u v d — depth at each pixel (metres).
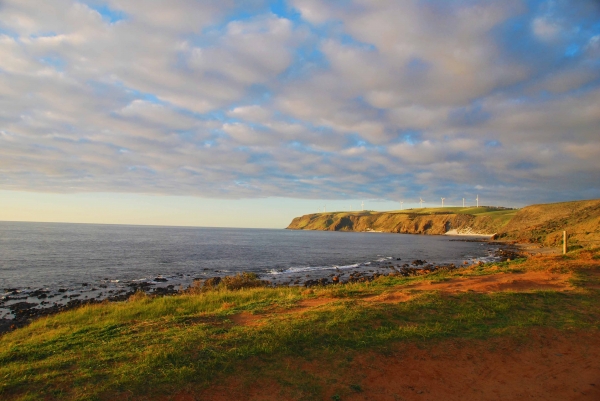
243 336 8.05
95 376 6.07
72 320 12.80
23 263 42.09
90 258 49.12
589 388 6.33
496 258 58.56
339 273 39.94
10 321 18.98
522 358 7.43
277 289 18.91
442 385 6.31
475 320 9.59
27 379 5.95
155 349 7.24
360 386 6.13
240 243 94.50
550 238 78.00
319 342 7.85
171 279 34.78
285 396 5.71
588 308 10.82
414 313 10.18
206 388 5.82
